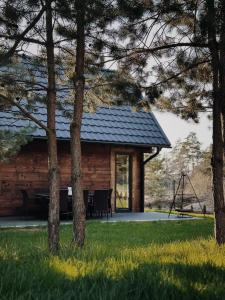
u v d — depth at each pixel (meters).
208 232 14.16
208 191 31.83
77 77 8.91
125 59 10.28
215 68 9.41
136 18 8.65
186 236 13.15
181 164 61.41
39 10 8.24
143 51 9.70
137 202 21.50
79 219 8.88
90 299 3.62
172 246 7.48
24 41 8.68
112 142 19.62
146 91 10.36
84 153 20.08
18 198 18.53
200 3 8.91
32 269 4.57
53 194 8.49
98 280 4.09
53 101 8.72
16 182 18.52
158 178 39.88
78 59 8.97
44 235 12.68
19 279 4.06
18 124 17.67
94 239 12.09
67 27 8.77
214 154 9.53
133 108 10.66
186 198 30.41
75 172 8.96
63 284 4.04
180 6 9.02
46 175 19.12
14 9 8.11
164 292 3.78
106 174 20.55
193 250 6.75
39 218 17.84
